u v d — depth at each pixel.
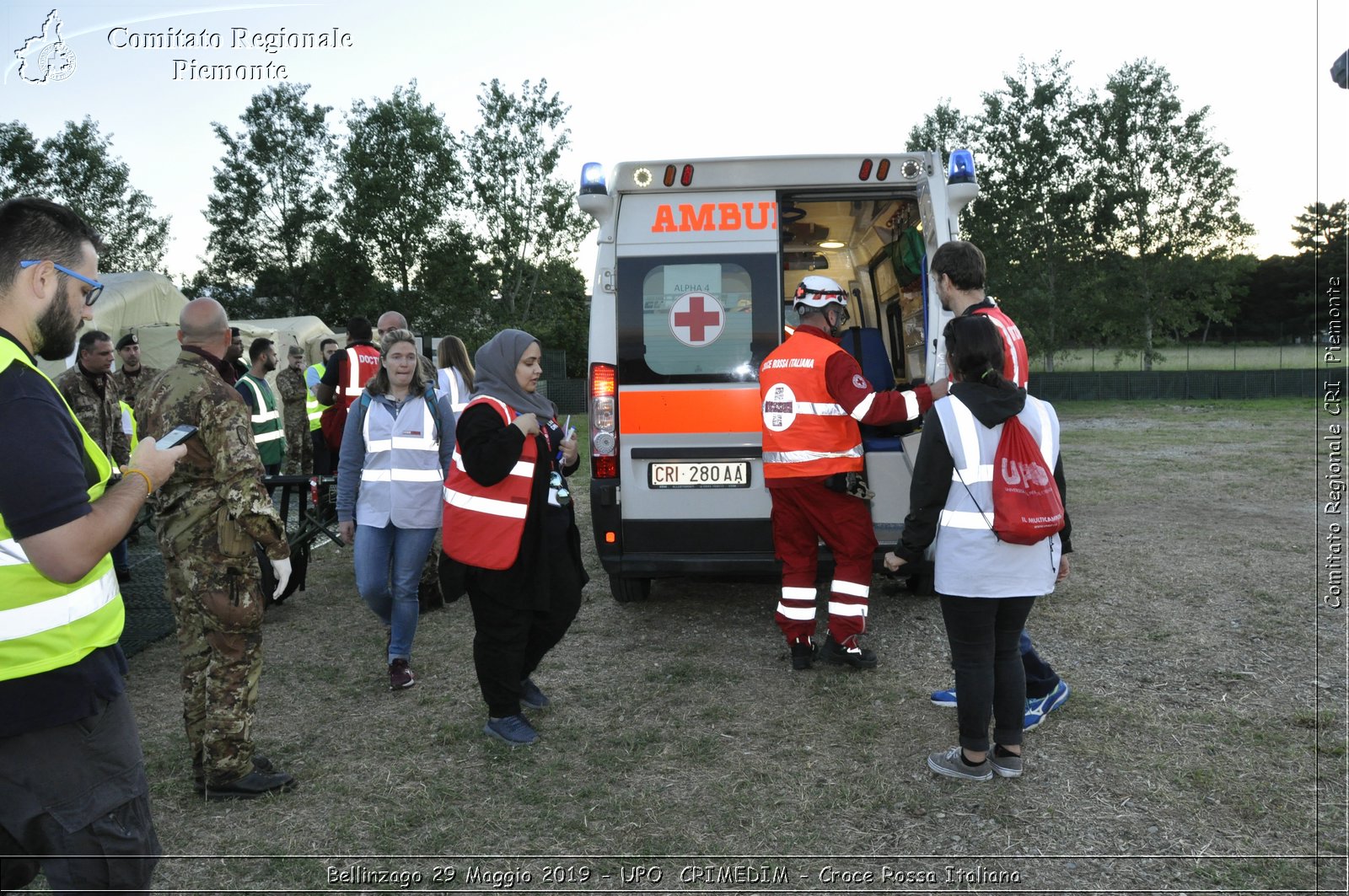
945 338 3.23
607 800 3.23
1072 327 37.56
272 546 3.19
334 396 7.04
